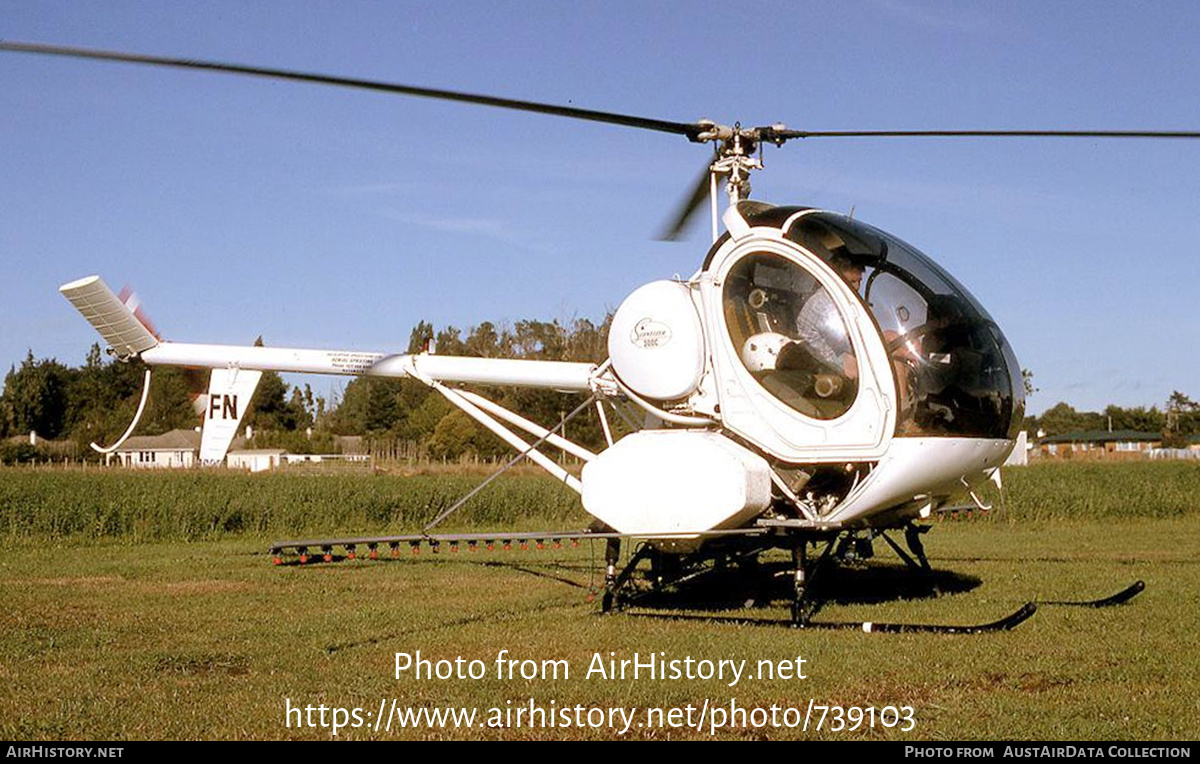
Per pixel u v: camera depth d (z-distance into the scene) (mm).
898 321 8031
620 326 8766
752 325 8398
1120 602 9070
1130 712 5516
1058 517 21688
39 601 9922
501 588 10797
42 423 66188
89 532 17531
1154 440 87500
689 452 7941
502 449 42719
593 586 10617
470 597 10109
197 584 11227
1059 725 5289
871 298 8047
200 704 5898
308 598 10086
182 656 7211
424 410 51656
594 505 8273
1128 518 21984
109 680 6508
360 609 9312
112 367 69750
